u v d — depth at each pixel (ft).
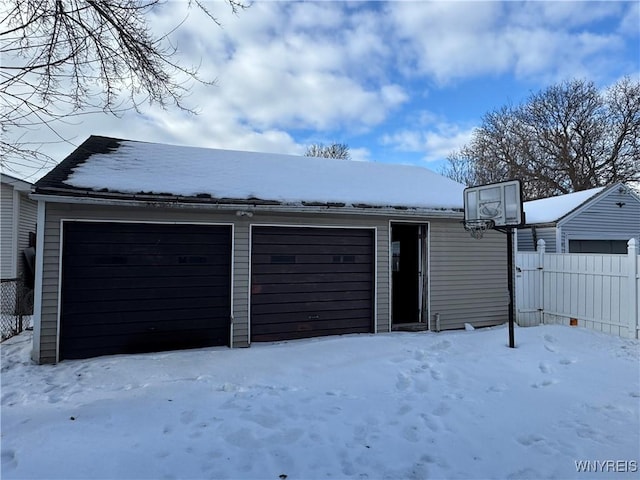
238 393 13.93
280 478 8.57
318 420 11.64
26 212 37.27
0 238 34.27
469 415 12.10
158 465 8.93
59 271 18.79
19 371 16.98
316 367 17.39
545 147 84.94
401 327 26.23
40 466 8.77
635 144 76.95
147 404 12.71
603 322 24.31
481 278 28.27
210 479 8.45
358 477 8.69
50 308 18.60
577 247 41.50
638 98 76.02
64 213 18.92
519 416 12.02
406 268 30.48
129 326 19.99
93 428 10.84
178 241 21.01
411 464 9.26
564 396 13.70
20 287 27.02
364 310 25.02
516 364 17.52
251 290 22.29
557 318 27.73
